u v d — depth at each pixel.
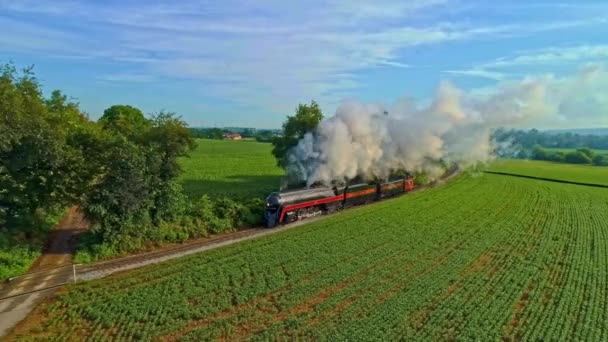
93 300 22.22
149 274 25.88
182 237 33.44
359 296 23.25
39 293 23.12
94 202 29.47
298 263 28.12
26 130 28.25
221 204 39.06
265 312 21.16
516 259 30.05
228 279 25.09
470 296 23.53
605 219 44.09
